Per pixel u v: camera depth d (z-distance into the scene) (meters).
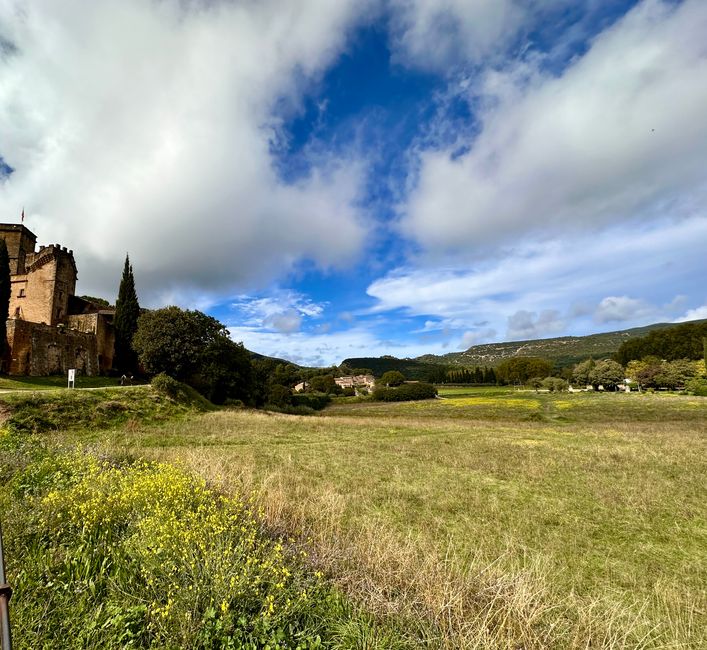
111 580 3.97
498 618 4.09
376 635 3.62
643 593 5.52
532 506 9.09
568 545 7.02
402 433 22.78
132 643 3.17
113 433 18.20
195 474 7.67
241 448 16.09
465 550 6.63
